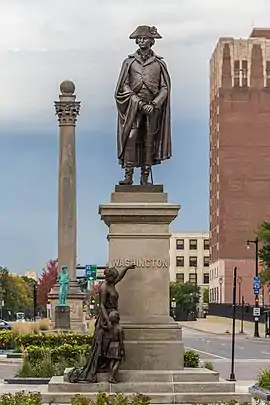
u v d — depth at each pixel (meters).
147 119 22.44
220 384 20.45
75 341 44.28
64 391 20.19
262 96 157.00
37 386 29.45
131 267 21.25
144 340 21.06
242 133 156.50
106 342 20.33
